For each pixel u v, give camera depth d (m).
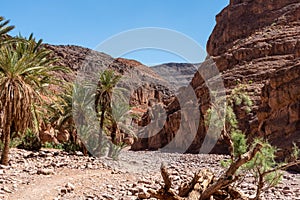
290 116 20.16
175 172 13.47
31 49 17.50
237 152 7.69
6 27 15.73
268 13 59.22
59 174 12.81
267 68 38.31
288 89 21.33
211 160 18.48
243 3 64.81
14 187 9.61
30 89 15.08
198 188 7.40
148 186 10.68
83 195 9.36
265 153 7.42
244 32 61.06
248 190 10.10
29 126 16.66
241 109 26.20
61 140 30.28
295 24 51.19
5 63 14.57
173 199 6.95
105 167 14.84
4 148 15.10
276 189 10.54
